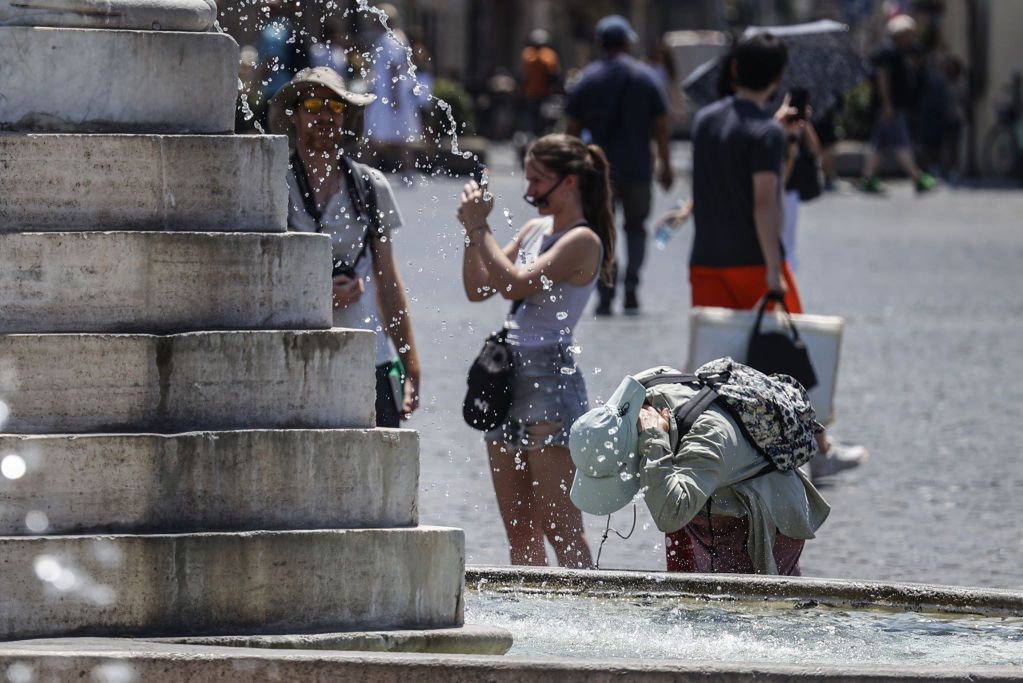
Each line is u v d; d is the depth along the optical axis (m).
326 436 10.79
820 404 21.58
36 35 10.90
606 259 16.31
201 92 11.16
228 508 10.63
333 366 10.95
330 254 11.09
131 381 10.62
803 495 14.32
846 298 43.00
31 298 10.68
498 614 12.93
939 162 90.31
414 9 129.38
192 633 10.42
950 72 90.25
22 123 10.94
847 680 9.57
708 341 21.06
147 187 10.89
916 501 21.36
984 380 31.11
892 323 38.50
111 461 10.48
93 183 10.83
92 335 10.59
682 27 178.12
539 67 99.25
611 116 37.72
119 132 11.02
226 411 10.75
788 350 20.97
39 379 10.55
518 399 15.88
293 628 10.59
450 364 30.78
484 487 21.25
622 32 37.72
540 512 15.94
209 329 10.84
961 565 18.02
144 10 11.10
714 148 21.73
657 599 13.40
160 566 10.37
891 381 30.86
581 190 16.12
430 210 57.31
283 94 15.47
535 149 16.11
